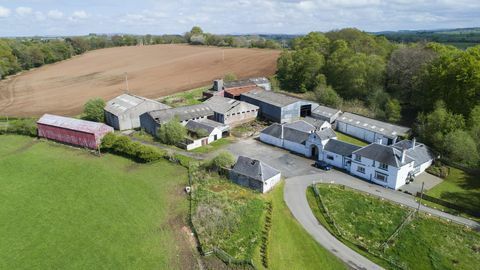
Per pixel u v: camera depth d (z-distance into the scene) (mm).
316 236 44688
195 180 56656
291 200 52250
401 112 87438
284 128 72938
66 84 135375
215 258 39812
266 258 40062
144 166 63375
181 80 132500
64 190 55531
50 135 78562
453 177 59406
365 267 39750
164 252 40875
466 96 70938
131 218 47594
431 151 64250
